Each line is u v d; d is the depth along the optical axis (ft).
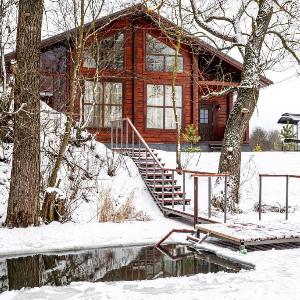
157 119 72.90
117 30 70.08
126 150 58.59
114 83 70.74
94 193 45.75
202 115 85.76
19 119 35.94
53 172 39.65
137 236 34.68
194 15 53.06
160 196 48.08
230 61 73.56
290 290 20.10
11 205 36.37
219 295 19.27
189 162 61.52
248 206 48.62
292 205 49.44
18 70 36.09
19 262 28.17
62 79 65.26
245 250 29.17
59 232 34.99
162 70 73.20
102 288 20.99
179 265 27.48
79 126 53.16
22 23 36.09
